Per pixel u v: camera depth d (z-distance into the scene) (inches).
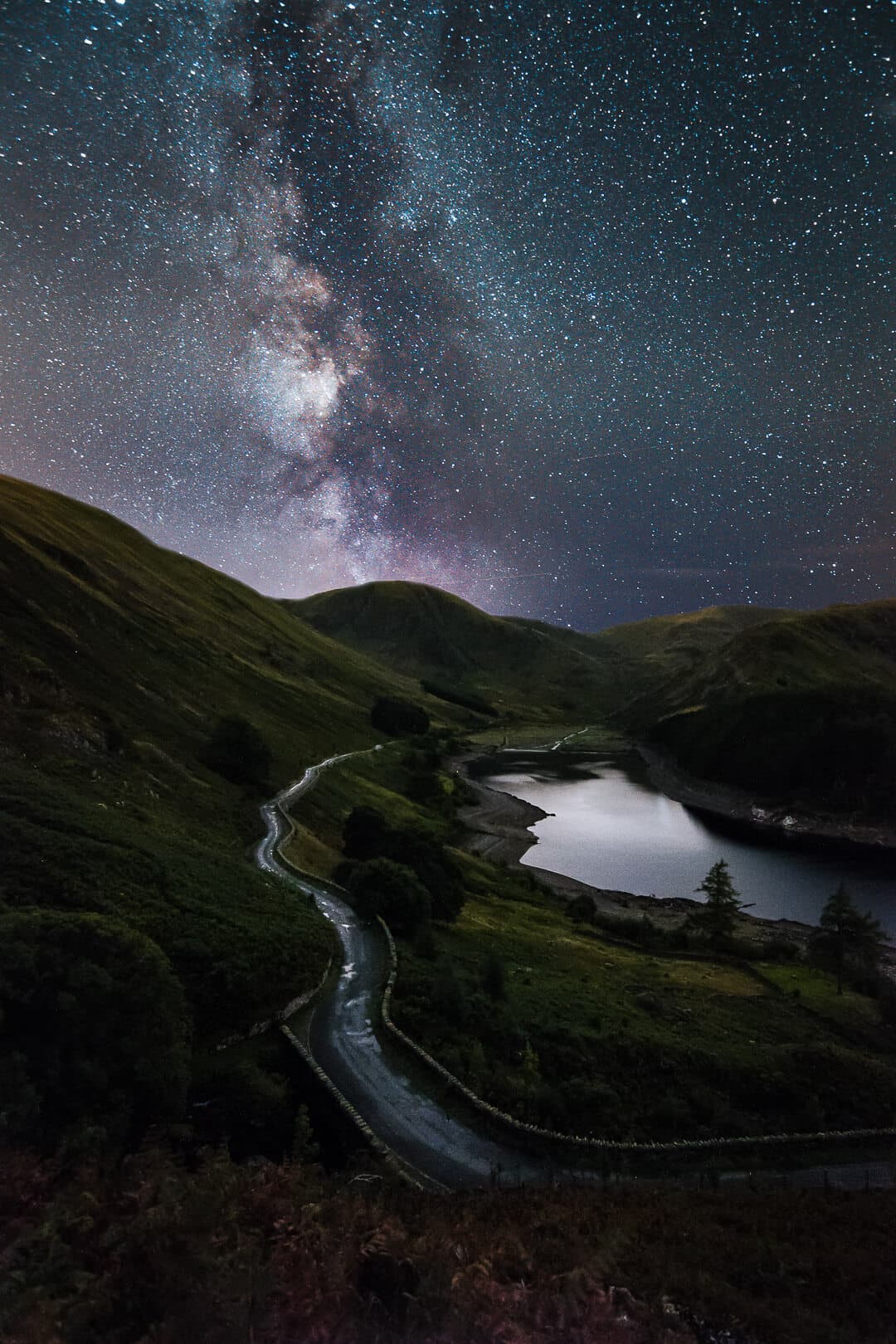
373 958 1594.5
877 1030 1956.2
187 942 1209.4
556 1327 287.7
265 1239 317.1
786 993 2153.1
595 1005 1685.5
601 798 6063.0
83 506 6146.7
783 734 6387.8
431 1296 280.1
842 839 5032.0
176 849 1683.1
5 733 2086.6
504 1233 438.0
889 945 3061.0
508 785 6343.5
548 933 2476.6
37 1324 228.8
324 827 3078.2
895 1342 390.9
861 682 7475.4
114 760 2404.0
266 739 3954.2
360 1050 1190.9
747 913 3535.9
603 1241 422.9
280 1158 862.5
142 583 5226.4
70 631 3442.4
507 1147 991.6
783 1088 1446.9
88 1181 340.8
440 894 2251.5
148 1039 820.6
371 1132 951.0
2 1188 342.0
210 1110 899.4
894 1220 645.9
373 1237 318.7
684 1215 597.9
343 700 6402.6
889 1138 1317.7
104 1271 269.4
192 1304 241.3
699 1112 1325.0
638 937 2743.6
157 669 3814.0
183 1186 326.0
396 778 4800.7
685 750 7239.2
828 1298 452.4
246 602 7263.8
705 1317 380.2
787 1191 766.5
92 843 1413.6
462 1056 1243.8
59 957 829.2
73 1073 727.7
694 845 4771.2
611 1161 1026.7
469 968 1766.7
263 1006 1210.0
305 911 1718.8
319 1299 263.0
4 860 1218.0
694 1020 1739.7
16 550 3838.6
